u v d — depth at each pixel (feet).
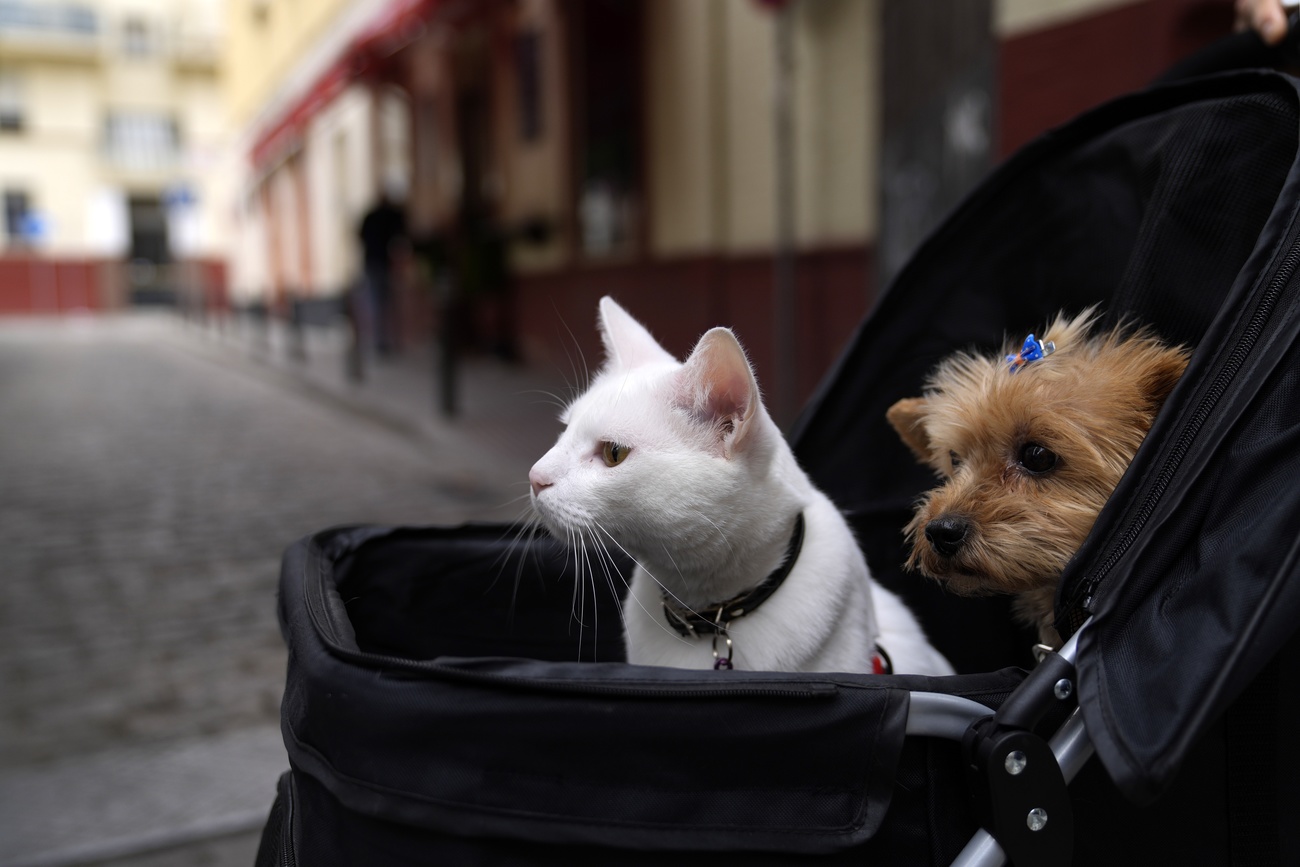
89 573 16.34
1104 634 4.00
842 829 3.70
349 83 45.73
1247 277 4.45
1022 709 3.80
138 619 14.34
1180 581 4.01
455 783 3.68
